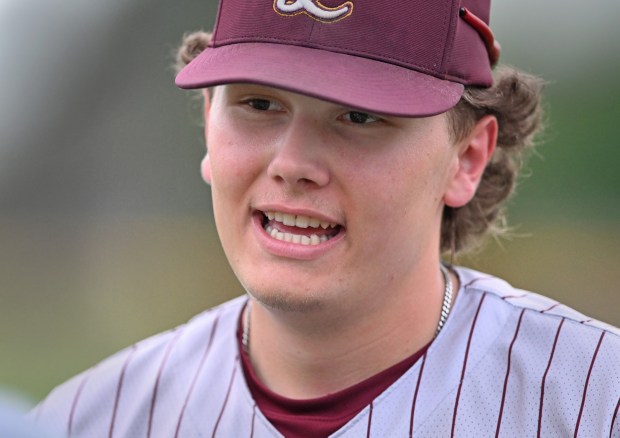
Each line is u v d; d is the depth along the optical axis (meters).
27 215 14.27
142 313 11.48
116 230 13.74
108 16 14.45
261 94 2.70
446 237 3.48
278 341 2.98
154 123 13.82
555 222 11.05
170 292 11.95
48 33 14.70
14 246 13.51
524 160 4.06
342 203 2.67
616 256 10.55
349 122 2.66
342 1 2.69
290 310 2.74
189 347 3.31
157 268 12.68
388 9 2.70
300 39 2.69
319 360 2.92
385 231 2.72
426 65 2.73
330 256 2.71
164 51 13.97
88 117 14.35
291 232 2.74
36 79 14.57
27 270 12.95
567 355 2.90
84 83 14.41
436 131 2.79
